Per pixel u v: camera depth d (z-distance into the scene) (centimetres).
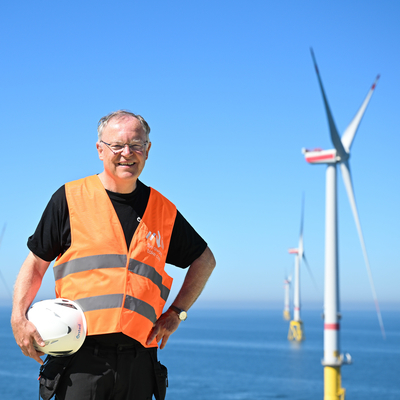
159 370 322
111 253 308
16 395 6669
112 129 316
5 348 14475
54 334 287
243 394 6969
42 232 312
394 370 10206
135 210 326
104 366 294
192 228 361
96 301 299
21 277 308
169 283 338
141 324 304
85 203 317
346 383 8419
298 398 6662
